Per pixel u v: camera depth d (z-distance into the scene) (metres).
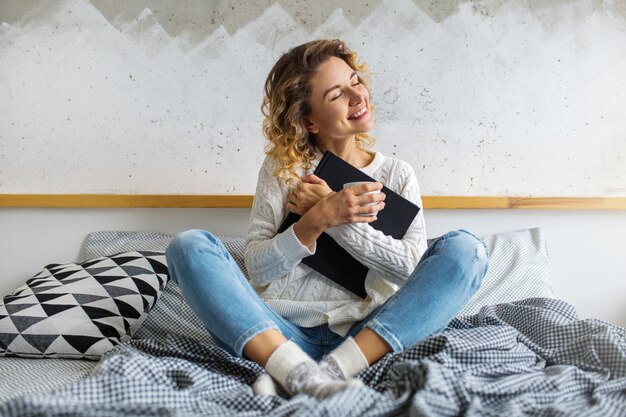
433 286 1.30
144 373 1.18
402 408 1.03
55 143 2.21
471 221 2.18
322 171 1.52
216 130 2.20
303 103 1.63
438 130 2.18
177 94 2.20
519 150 2.18
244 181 2.21
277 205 1.59
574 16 2.17
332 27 2.17
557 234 2.18
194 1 2.18
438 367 1.11
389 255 1.46
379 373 1.22
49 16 2.19
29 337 1.65
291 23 2.18
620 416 1.03
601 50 2.17
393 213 1.50
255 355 1.22
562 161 2.18
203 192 2.21
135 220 2.20
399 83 2.18
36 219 2.21
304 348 1.50
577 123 2.18
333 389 1.07
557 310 1.65
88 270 1.90
